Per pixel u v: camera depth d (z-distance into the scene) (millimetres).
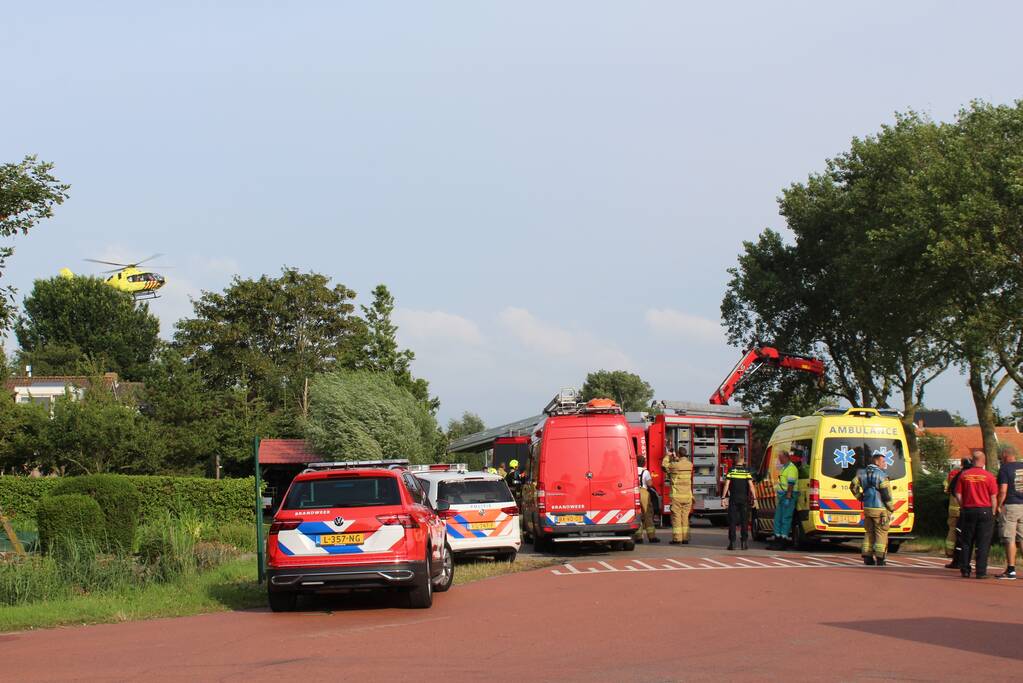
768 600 12141
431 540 12961
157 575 15438
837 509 19328
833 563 17078
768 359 36375
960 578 14406
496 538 18156
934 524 21906
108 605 13102
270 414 49969
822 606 11516
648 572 15953
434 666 8297
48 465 39625
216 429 44531
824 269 42875
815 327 44094
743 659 8320
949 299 29250
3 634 11328
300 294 68812
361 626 10945
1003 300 28125
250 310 68375
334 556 11930
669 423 29391
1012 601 11852
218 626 11422
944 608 11281
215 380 66625
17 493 34688
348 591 13398
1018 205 26062
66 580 14523
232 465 46250
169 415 44062
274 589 12008
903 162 35062
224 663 8781
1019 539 14438
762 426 47812
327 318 69875
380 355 53656
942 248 26281
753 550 20578
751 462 31812
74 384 42625
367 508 12070
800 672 7730
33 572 14234
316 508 12094
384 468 12898
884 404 42812
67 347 76062
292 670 8305
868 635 9445
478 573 16578
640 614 11188
